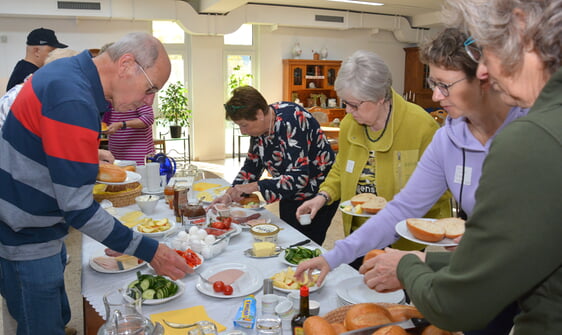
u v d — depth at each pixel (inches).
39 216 55.4
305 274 57.9
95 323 49.7
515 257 23.8
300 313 44.2
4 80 261.3
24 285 57.6
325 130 248.8
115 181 75.0
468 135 52.5
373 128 72.9
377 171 73.4
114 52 55.1
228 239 72.0
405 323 36.7
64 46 150.3
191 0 324.8
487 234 24.9
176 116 321.7
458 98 44.6
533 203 23.2
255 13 331.6
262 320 42.1
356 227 78.1
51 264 58.8
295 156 85.3
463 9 27.3
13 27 281.9
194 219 80.1
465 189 54.1
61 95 50.0
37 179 53.5
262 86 363.3
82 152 50.3
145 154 147.5
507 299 25.0
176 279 55.6
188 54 338.6
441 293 28.1
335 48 387.2
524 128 24.4
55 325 60.4
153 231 76.4
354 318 38.9
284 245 72.9
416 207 57.6
